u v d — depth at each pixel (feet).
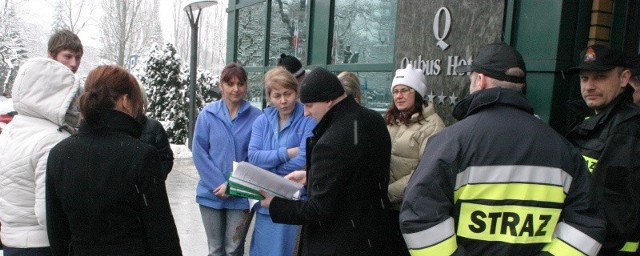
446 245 6.10
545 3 11.33
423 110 10.91
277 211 8.42
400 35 15.02
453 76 13.00
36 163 7.86
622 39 11.27
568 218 6.34
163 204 7.08
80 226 6.92
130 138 7.07
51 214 7.28
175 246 7.22
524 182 6.16
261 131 11.80
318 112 8.47
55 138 8.00
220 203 12.27
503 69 6.49
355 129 8.02
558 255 6.18
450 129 6.50
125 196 6.82
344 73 11.41
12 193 8.00
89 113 7.00
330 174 7.85
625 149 7.15
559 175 6.23
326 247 8.21
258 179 8.73
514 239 6.15
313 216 7.97
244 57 28.17
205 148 12.48
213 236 12.48
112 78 7.10
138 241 7.04
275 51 24.82
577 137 8.16
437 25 13.55
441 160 6.23
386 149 8.55
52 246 7.47
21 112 8.23
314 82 8.30
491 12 12.07
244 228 12.40
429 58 13.84
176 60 37.24
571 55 11.24
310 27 21.61
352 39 19.54
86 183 6.80
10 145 8.07
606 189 7.11
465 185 6.27
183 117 37.29
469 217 6.28
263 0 25.75
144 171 6.87
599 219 6.30
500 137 6.21
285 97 11.28
